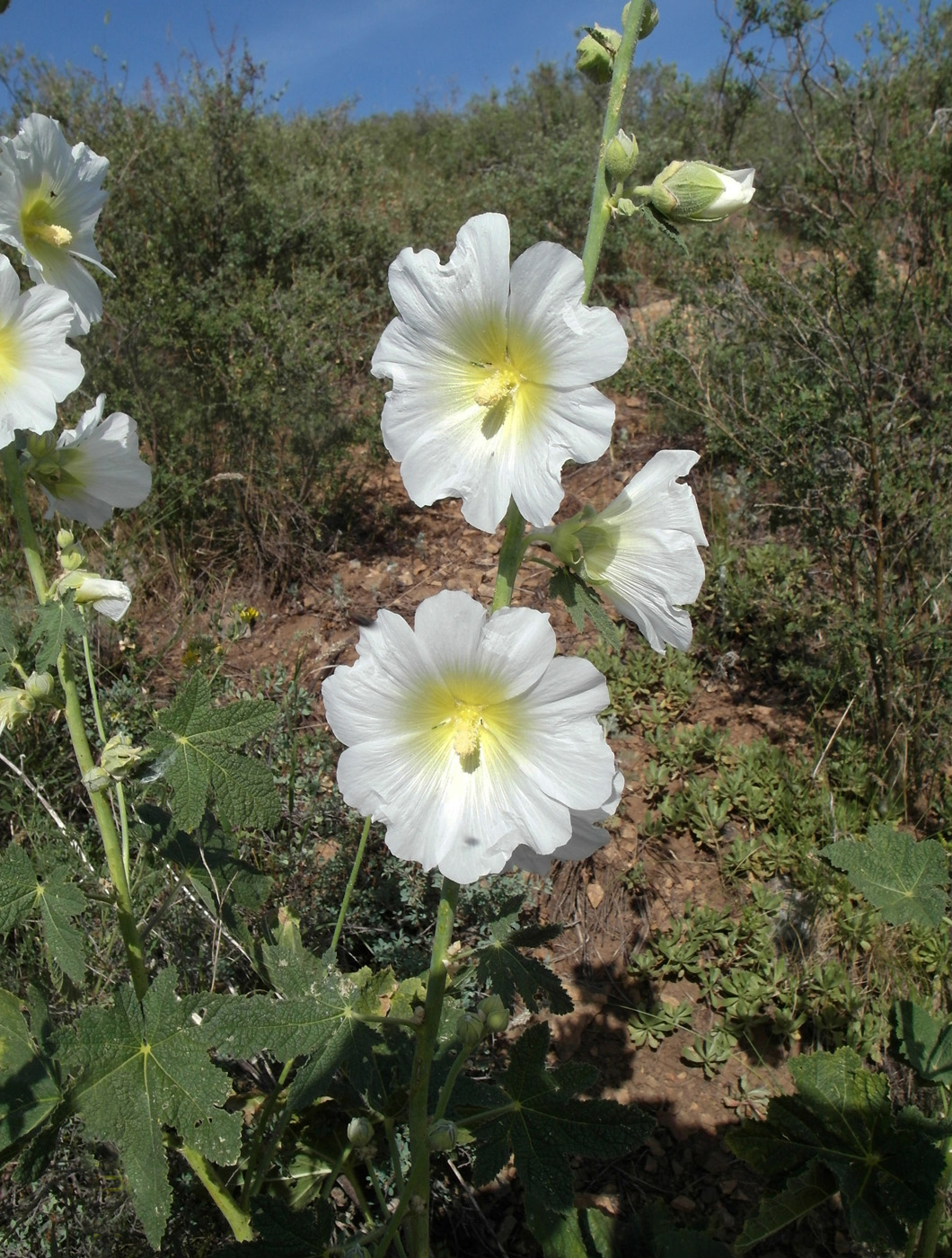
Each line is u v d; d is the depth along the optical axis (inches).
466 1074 18.3
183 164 49.0
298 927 17.0
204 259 47.5
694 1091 20.8
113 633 28.4
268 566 35.4
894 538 28.4
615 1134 12.4
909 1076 20.1
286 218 51.1
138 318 36.1
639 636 32.2
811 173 41.4
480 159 89.3
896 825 25.3
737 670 31.4
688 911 23.7
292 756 22.2
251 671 29.8
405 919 21.1
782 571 31.6
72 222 14.2
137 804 16.0
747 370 36.0
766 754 27.3
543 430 10.8
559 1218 14.6
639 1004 22.4
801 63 41.6
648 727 29.0
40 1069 13.1
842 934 22.8
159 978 12.8
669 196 10.9
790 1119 15.4
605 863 25.0
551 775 11.1
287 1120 14.8
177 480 33.8
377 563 36.5
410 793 11.3
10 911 12.8
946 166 39.2
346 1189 17.6
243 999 12.5
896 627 26.1
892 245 39.5
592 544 11.9
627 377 46.7
